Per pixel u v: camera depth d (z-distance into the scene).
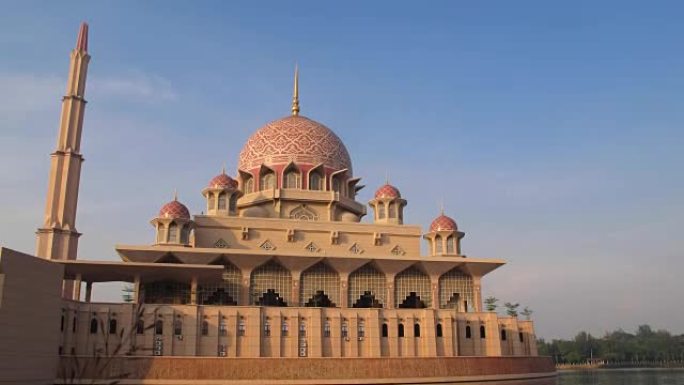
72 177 73.50
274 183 80.81
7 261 42.75
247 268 68.44
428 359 61.44
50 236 69.38
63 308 53.81
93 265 57.44
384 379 59.16
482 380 63.25
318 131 86.06
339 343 63.38
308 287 70.38
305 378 57.09
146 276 62.66
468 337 69.50
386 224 77.88
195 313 59.56
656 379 125.69
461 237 78.31
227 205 76.50
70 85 76.31
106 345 20.53
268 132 85.50
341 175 84.38
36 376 45.38
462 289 74.75
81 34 79.19
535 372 69.38
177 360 54.56
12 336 42.78
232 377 55.31
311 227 74.81
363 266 72.19
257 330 61.00
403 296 72.88
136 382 53.06
